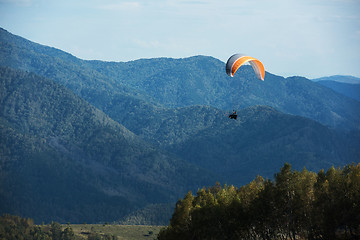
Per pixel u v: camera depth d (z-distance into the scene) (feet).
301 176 234.79
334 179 224.74
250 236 244.42
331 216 207.72
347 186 212.23
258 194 238.48
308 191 227.81
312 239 223.71
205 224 248.93
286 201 229.45
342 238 203.82
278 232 240.53
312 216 216.74
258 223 237.45
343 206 207.41
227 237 246.47
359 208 202.39
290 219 229.04
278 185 232.94
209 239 247.70
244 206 245.65
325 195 216.95
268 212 232.12
